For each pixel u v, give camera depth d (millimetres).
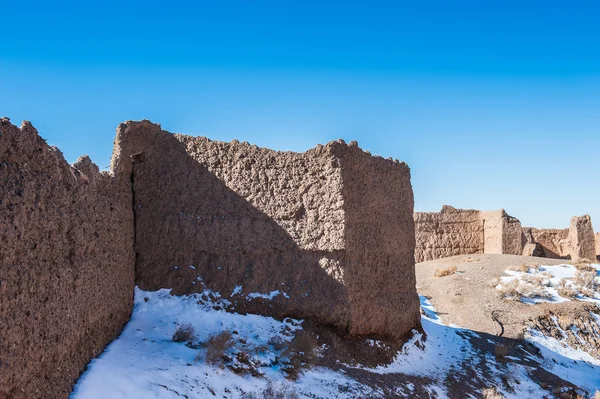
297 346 13188
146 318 13430
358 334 14961
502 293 25219
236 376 10922
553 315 22984
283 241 14750
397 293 17062
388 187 17188
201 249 14492
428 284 28766
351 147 15438
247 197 14812
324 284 14586
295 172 14992
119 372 9695
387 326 16078
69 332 8859
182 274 14359
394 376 14047
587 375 18750
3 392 6586
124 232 13242
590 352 21188
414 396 13109
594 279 28156
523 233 39938
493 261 33000
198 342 12289
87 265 9945
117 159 13062
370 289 15719
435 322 22078
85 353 9875
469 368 16812
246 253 14625
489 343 19719
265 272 14633
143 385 9336
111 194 12203
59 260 8609
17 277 7039
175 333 12289
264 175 14922
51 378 8133
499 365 17609
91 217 10469
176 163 14688
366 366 14047
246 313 14148
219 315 13883
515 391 15742
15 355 6898
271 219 14797
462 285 27344
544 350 20109
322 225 14734
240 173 14859
